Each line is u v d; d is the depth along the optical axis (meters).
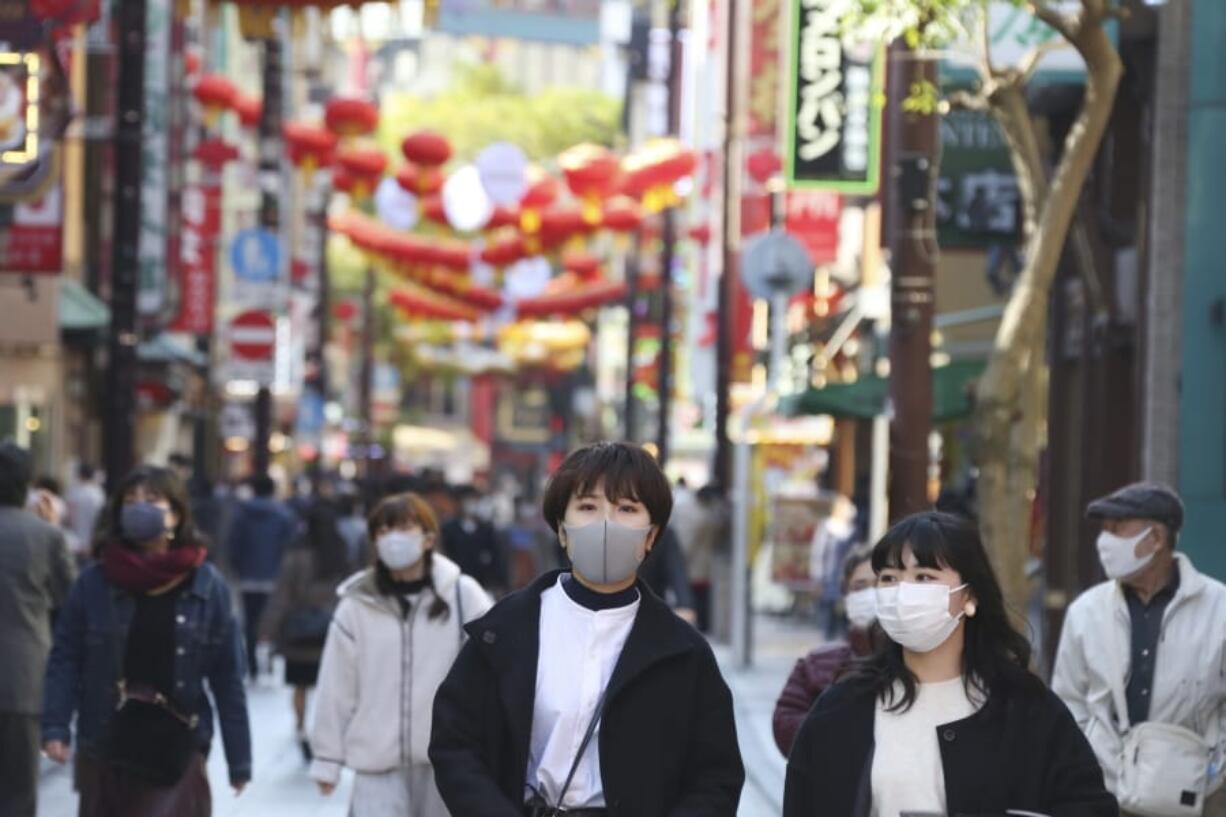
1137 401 27.80
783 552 49.34
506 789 9.74
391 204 53.81
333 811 22.89
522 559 52.53
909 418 23.64
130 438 32.94
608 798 9.66
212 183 65.31
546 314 87.69
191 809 15.01
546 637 9.84
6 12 30.55
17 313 48.03
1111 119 30.05
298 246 93.25
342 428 128.38
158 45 57.75
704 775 9.90
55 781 24.23
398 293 98.69
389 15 33.75
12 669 16.91
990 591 9.62
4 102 30.50
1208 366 26.75
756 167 49.19
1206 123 26.78
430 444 159.88
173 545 15.19
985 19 21.56
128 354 32.88
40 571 17.12
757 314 67.75
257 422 57.03
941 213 31.11
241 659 15.39
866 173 34.56
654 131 80.88
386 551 15.33
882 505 43.97
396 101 139.38
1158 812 13.48
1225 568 26.58
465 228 53.09
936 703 9.60
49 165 31.50
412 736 15.43
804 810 9.70
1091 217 30.81
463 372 156.88
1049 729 9.53
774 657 41.75
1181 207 26.98
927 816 9.31
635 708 9.74
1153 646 13.78
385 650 15.48
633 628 9.84
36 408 52.09
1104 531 13.84
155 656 14.98
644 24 85.06
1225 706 13.84
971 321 44.00
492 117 137.12
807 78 34.41
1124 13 20.41
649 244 83.56
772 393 36.94
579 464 9.90
